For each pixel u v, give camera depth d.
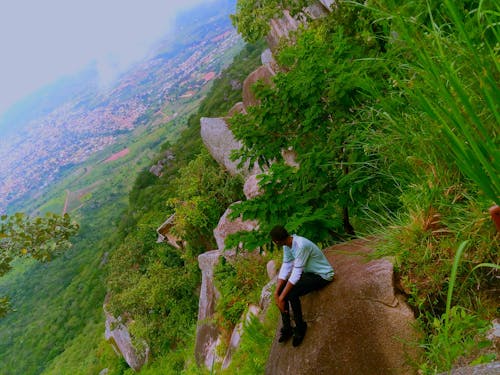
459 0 2.65
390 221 3.59
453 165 2.69
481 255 2.45
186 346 20.03
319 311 3.55
